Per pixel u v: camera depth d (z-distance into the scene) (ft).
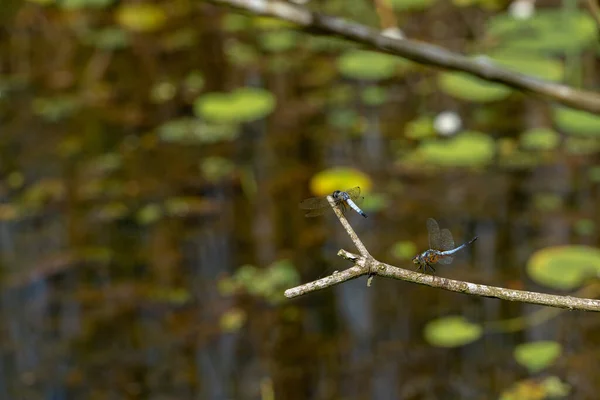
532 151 30.91
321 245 25.81
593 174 28.84
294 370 20.92
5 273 24.97
